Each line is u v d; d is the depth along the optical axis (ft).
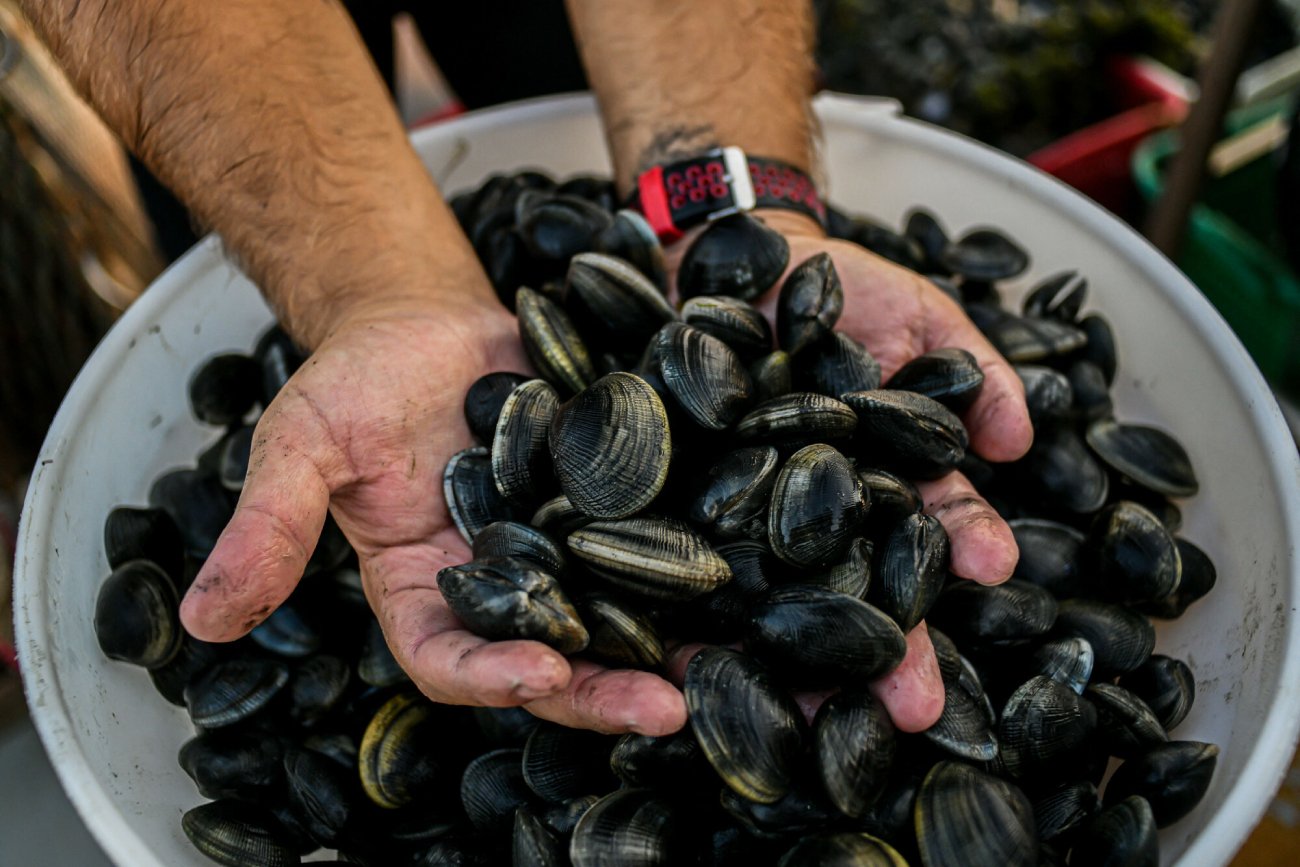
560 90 2.03
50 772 1.50
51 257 1.74
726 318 1.19
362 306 1.20
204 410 1.35
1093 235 1.45
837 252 1.31
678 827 0.99
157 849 1.02
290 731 1.17
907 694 1.00
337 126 1.25
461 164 1.64
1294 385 1.81
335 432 1.07
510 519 1.13
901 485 1.09
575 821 1.02
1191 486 1.24
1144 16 2.47
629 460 1.06
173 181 1.23
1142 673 1.12
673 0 1.42
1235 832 0.91
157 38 1.15
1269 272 1.77
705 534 1.10
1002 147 2.47
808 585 1.03
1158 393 1.36
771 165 1.41
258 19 1.21
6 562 1.58
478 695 0.90
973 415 1.18
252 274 1.26
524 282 1.40
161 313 1.37
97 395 1.27
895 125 1.61
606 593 1.03
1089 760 1.06
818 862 0.94
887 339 1.27
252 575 0.95
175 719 1.21
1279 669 0.99
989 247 1.47
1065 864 1.03
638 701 0.91
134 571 1.17
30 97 1.71
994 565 1.01
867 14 2.57
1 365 1.76
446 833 1.10
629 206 1.45
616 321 1.22
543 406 1.13
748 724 0.96
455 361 1.18
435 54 2.02
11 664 1.52
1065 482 1.23
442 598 1.03
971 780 0.98
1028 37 2.50
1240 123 2.09
